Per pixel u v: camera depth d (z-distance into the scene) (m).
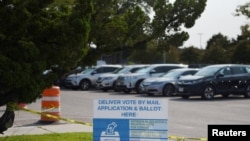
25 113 16.59
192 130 12.84
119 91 31.02
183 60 73.50
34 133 11.66
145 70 29.80
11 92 8.59
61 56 8.66
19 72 8.10
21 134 11.45
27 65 8.21
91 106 20.16
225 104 20.84
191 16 9.97
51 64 8.82
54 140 10.31
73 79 33.38
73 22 8.48
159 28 10.10
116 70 33.34
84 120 14.98
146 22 10.18
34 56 8.31
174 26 10.12
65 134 11.30
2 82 8.05
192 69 27.00
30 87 8.42
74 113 17.27
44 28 8.54
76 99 24.16
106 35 9.80
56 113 13.95
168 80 26.23
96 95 27.44
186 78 23.88
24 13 8.31
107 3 9.73
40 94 9.02
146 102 6.84
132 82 28.95
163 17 10.02
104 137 6.96
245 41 52.62
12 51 8.23
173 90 26.30
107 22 9.81
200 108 19.05
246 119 15.39
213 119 15.38
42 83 8.69
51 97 13.90
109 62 62.72
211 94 23.55
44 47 8.53
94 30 9.64
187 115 16.52
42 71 8.58
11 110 8.80
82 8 8.59
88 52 9.97
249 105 20.38
